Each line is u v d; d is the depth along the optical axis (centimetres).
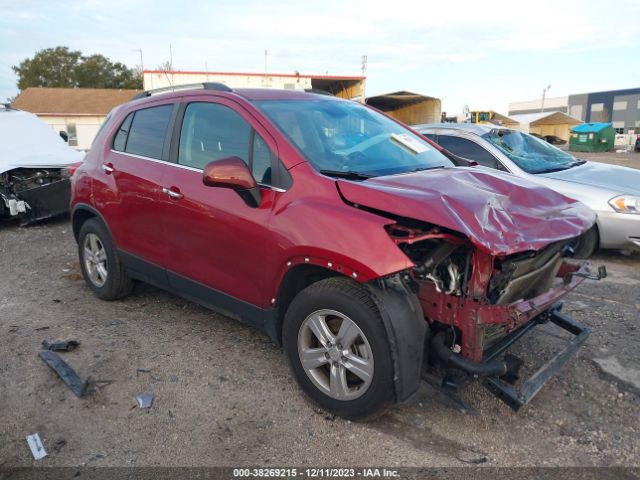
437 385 287
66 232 837
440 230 272
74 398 327
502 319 268
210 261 361
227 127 363
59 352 386
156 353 386
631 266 603
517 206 302
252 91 384
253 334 418
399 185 297
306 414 310
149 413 311
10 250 715
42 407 317
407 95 2475
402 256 260
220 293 362
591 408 320
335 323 301
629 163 2428
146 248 418
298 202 304
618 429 300
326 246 279
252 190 320
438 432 295
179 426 299
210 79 2739
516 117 5409
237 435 291
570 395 333
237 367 365
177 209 377
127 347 396
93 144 492
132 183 419
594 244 599
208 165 306
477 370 271
